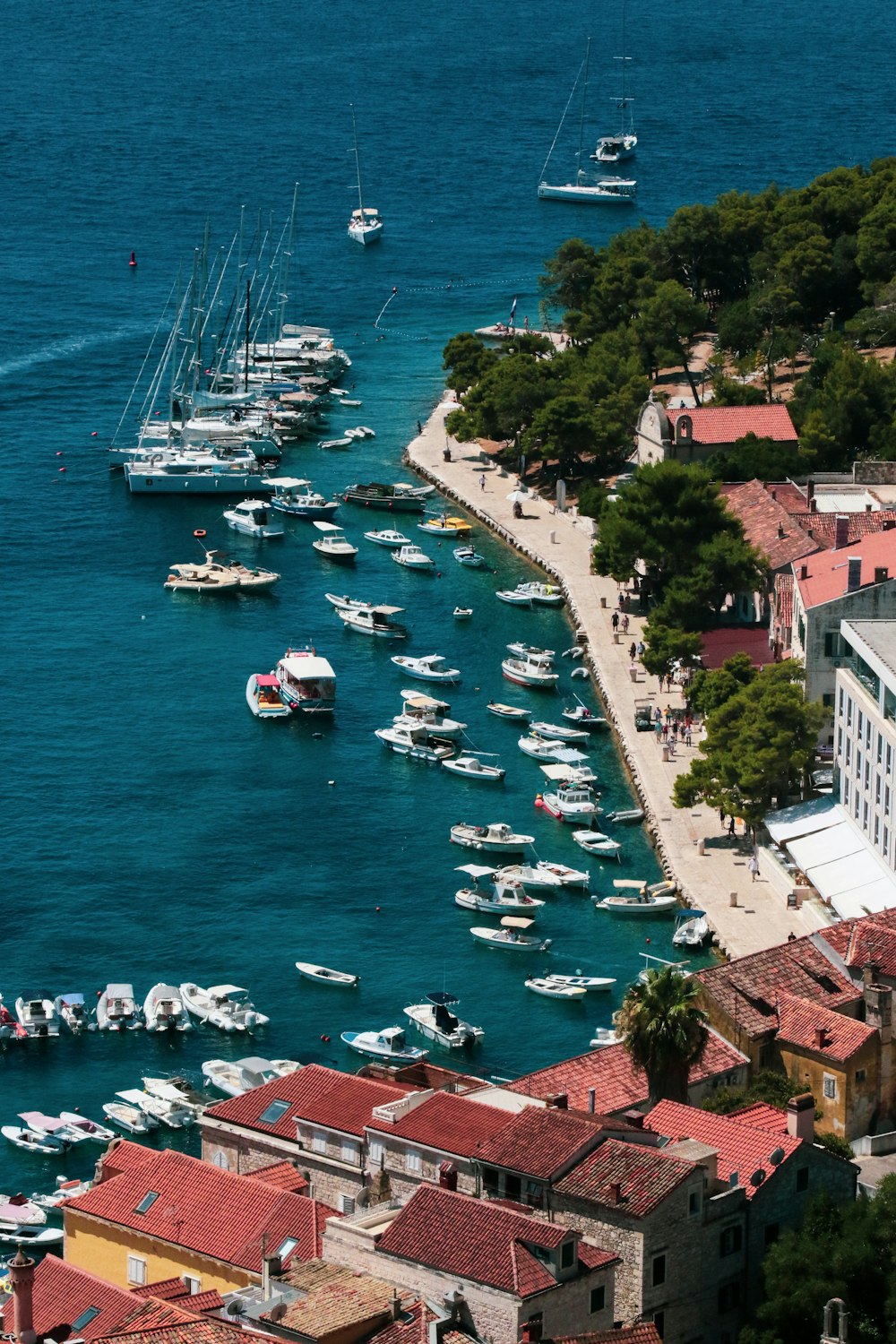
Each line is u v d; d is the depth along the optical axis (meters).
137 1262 178.12
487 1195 176.25
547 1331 157.00
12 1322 156.62
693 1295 173.38
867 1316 173.88
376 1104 194.00
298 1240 172.00
